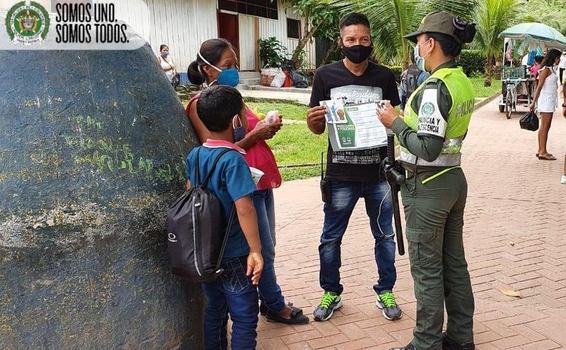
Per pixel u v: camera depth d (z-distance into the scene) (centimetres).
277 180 347
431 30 295
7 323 232
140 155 259
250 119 349
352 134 348
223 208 269
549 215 632
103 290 247
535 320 379
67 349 241
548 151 1060
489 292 427
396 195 322
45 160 235
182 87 1608
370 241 553
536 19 3189
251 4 2066
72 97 244
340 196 366
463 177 313
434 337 315
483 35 2442
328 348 348
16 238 229
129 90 263
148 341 263
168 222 257
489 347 344
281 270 482
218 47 319
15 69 239
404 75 1052
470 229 584
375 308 401
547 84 941
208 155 269
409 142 291
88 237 241
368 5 1205
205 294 304
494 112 1777
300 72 2100
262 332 370
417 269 313
